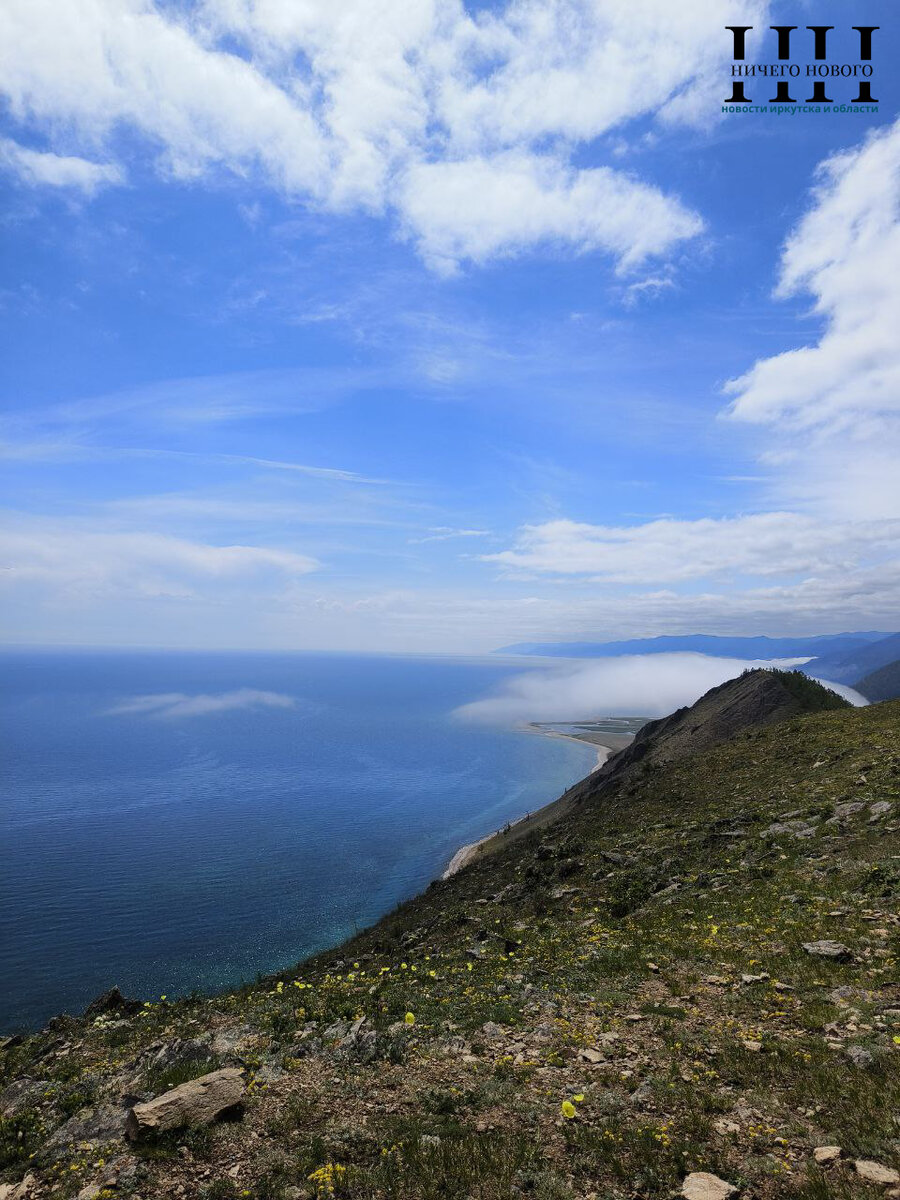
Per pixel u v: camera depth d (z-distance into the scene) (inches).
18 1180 338.3
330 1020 514.6
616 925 803.4
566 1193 263.9
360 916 3540.8
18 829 5856.3
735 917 714.2
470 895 1446.9
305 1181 288.0
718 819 1270.9
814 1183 248.1
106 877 4379.9
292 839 5369.1
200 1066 428.1
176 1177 299.0
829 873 801.6
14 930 3425.2
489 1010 510.3
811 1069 349.1
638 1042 420.8
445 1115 342.0
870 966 507.8
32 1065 587.2
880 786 1117.7
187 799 7278.5
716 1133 299.0
